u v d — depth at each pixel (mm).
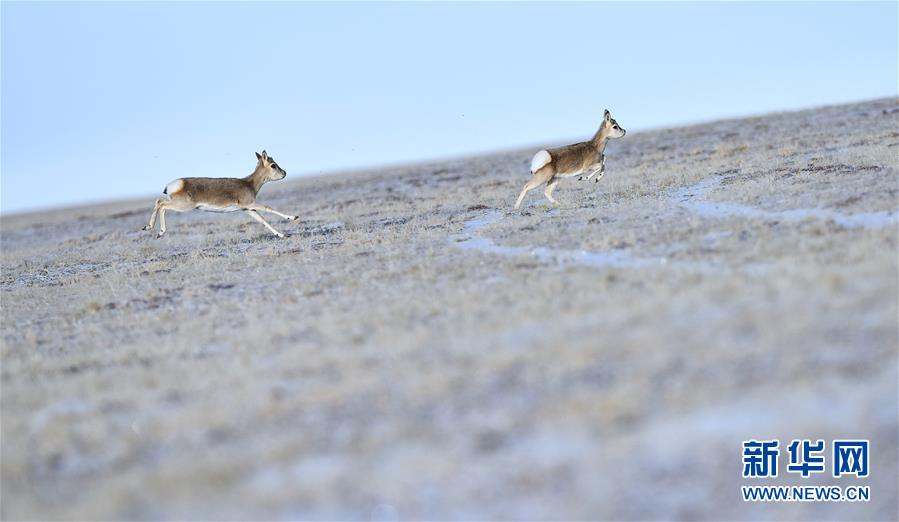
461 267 31312
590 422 15625
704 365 17203
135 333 28062
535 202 49062
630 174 56062
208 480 15320
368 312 25609
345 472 15156
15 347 27891
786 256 25984
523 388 17453
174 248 49281
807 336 17859
